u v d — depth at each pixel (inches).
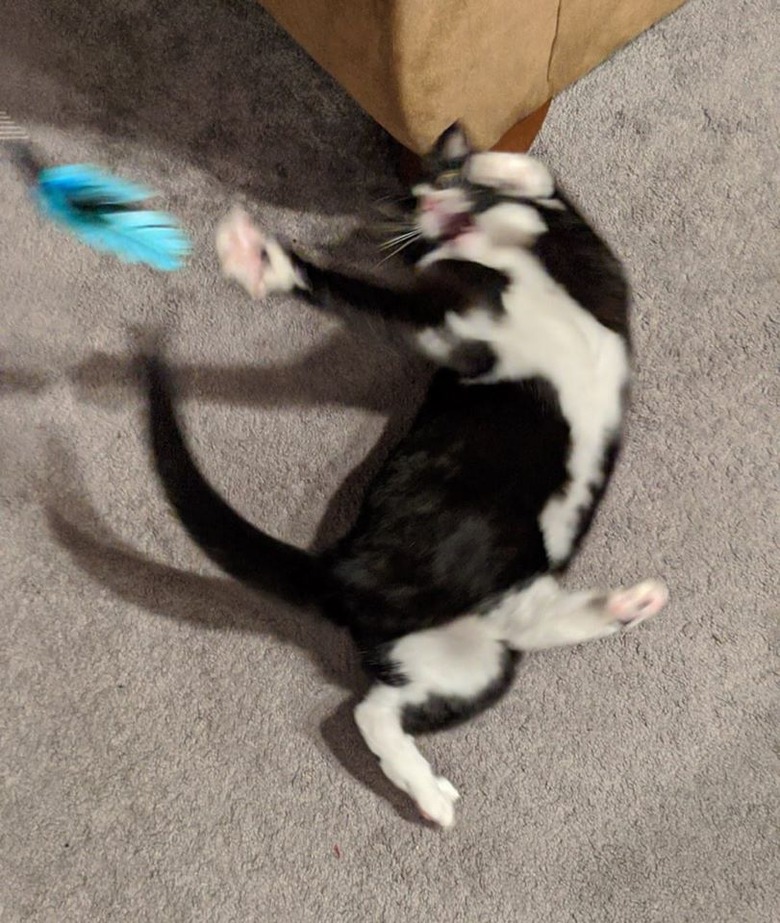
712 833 36.5
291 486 37.8
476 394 34.5
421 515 33.9
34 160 38.4
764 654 37.4
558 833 36.5
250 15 39.5
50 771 36.3
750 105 39.8
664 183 39.3
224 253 32.4
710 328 38.7
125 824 36.2
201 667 37.0
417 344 34.6
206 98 39.1
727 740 37.0
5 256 38.0
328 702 36.9
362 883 36.2
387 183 39.0
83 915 35.7
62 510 37.3
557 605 34.9
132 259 35.6
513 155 34.5
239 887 36.1
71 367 37.8
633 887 36.3
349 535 34.6
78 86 39.1
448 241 34.3
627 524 37.9
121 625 37.0
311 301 33.5
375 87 32.5
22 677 36.7
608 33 36.9
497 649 34.7
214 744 36.7
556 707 37.1
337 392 38.3
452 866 36.4
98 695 36.7
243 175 38.8
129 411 37.8
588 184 39.3
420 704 34.7
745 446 38.3
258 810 36.4
